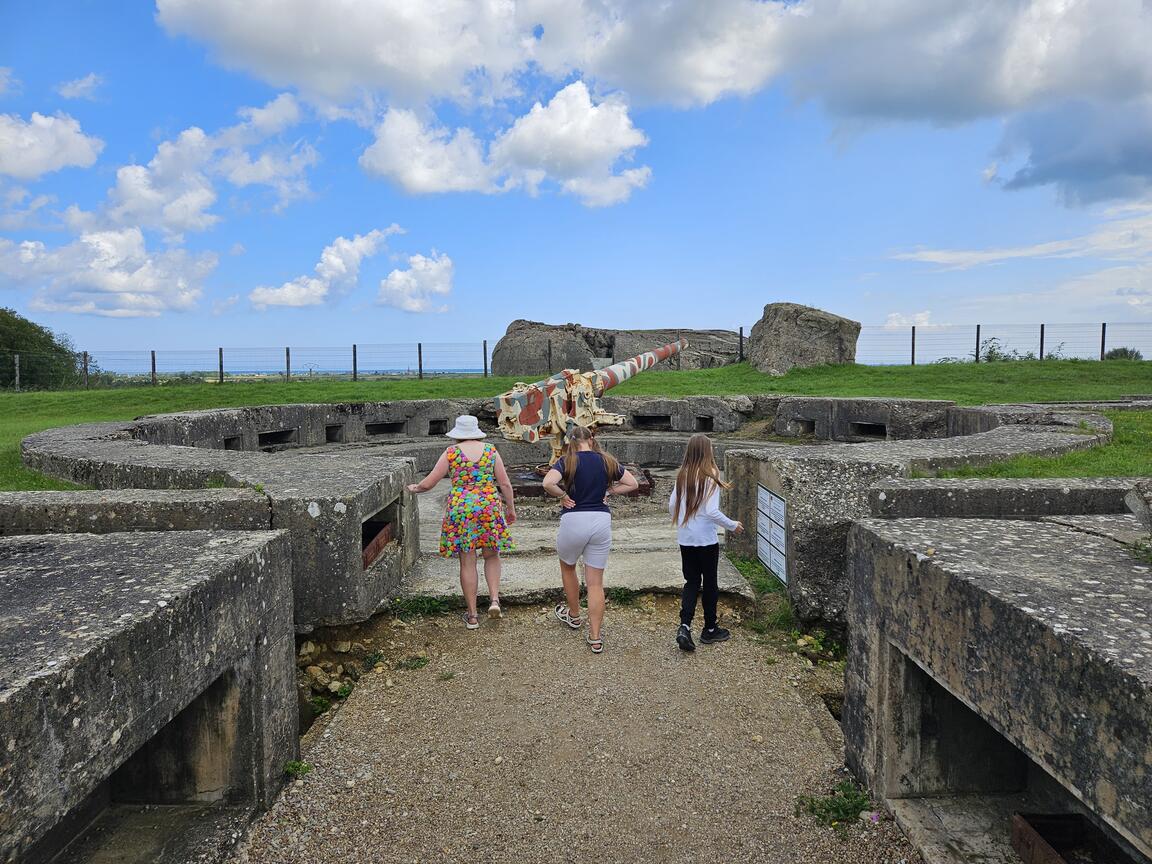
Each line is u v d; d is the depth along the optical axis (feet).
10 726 5.86
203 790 9.89
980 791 9.81
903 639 9.09
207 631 8.82
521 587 17.04
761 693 13.26
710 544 14.84
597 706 12.76
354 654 14.65
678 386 54.60
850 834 9.41
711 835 9.53
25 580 8.77
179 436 31.63
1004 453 18.29
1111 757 5.78
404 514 17.85
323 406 41.29
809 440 40.47
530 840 9.47
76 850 9.02
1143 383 47.88
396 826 9.75
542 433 28.32
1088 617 6.66
